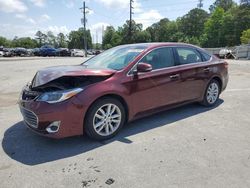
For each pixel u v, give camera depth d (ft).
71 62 68.80
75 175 9.86
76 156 11.42
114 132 13.46
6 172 10.12
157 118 16.51
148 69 13.47
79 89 12.10
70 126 11.91
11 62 67.36
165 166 10.44
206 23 280.31
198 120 16.15
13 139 13.34
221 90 20.04
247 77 36.42
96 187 9.05
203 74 17.88
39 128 11.70
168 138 13.34
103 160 11.02
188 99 17.21
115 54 15.87
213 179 9.49
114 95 13.19
